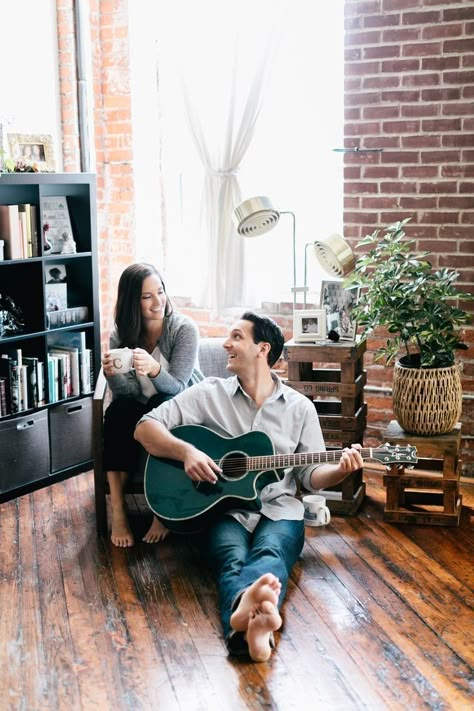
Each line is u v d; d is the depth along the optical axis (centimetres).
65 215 428
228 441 320
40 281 405
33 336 401
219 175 464
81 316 431
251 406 330
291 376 382
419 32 399
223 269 472
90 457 438
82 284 436
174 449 316
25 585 312
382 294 354
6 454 395
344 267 371
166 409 332
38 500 396
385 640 273
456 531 356
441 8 393
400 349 427
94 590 308
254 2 446
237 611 259
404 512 364
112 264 527
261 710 237
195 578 317
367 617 287
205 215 475
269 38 443
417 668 257
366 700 242
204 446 321
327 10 454
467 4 388
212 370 401
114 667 260
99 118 510
